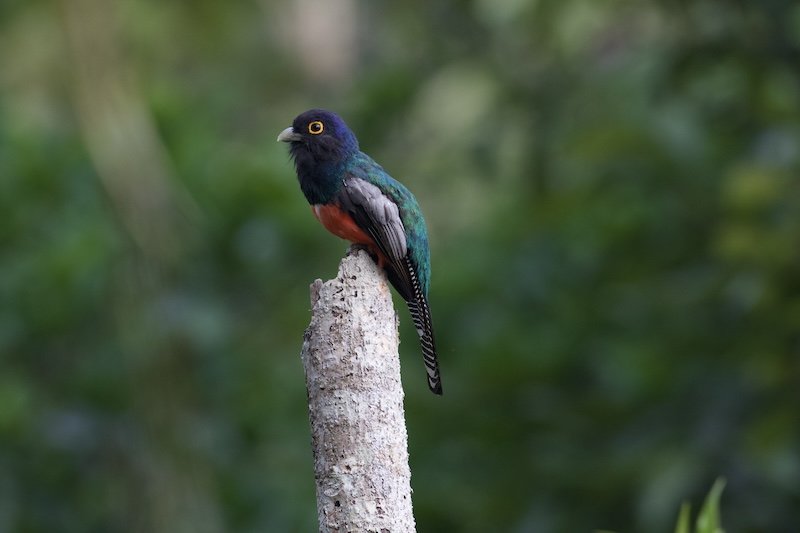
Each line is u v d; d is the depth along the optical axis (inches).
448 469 526.9
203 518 479.5
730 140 507.5
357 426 213.6
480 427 515.2
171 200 484.1
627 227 518.6
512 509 503.5
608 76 571.2
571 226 550.3
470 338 569.3
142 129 460.8
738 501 464.1
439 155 633.0
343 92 788.6
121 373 560.1
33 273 563.5
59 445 551.2
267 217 577.0
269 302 585.0
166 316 484.7
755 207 420.5
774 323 423.8
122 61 458.3
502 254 584.1
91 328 572.4
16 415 548.4
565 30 573.3
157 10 644.7
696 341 493.4
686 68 500.7
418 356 575.2
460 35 626.2
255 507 558.9
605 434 500.7
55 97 627.5
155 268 474.0
